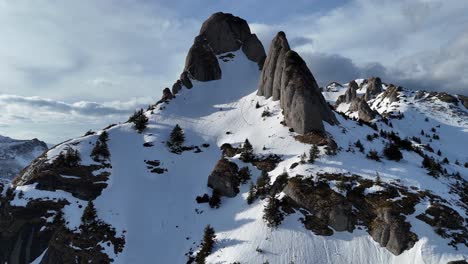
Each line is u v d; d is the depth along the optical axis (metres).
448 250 71.31
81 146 117.69
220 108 156.25
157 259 85.69
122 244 88.94
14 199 98.06
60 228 90.19
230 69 187.50
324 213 81.00
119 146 123.38
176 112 152.62
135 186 106.81
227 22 199.62
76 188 101.12
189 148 127.06
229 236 83.31
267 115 135.62
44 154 114.44
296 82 123.81
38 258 87.69
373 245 75.94
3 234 92.88
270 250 75.81
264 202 89.69
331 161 99.00
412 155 119.12
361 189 86.88
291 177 92.31
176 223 95.56
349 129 125.25
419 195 85.06
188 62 182.12
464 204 87.69
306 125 115.38
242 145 120.38
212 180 103.75
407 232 74.88
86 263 84.44
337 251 75.31
